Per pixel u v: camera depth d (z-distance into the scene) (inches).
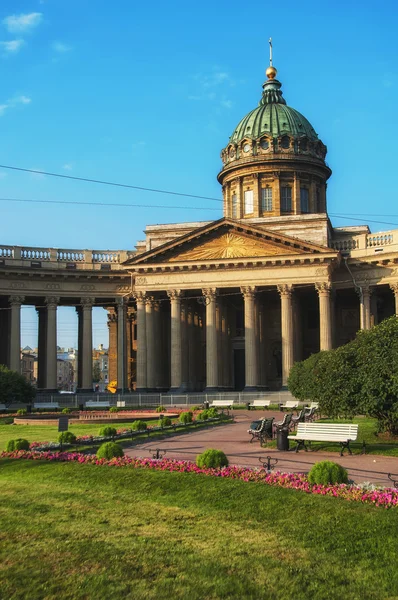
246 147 3314.5
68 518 678.5
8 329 2938.0
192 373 2878.9
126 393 2723.9
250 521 659.4
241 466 904.9
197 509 707.4
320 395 1175.6
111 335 3518.7
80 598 488.7
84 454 1042.7
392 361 1064.2
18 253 2795.3
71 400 2640.3
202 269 2650.1
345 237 2970.0
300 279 2554.1
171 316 2709.2
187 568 538.3
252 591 495.5
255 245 2605.8
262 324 2864.2
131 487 805.2
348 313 2938.0
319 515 655.1
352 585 506.3
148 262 2689.5
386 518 632.4
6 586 508.4
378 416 1168.2
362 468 908.0
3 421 1830.7
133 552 574.6
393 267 2573.8
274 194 3228.3
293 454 1055.0
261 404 2255.2
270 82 3592.5
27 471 918.4
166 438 1312.7
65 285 2844.5
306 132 3341.5
